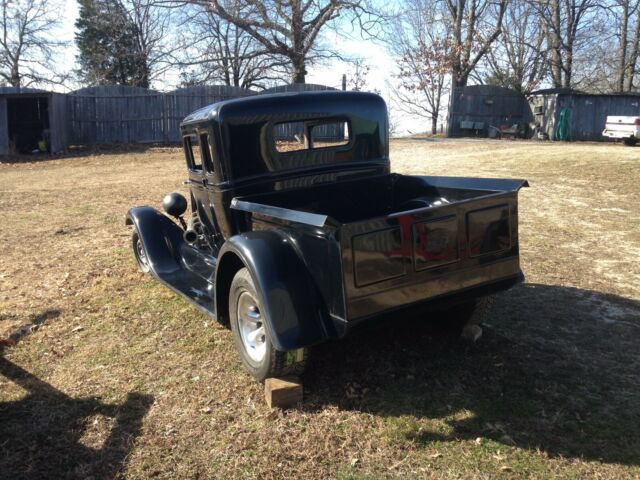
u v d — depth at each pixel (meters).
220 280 3.78
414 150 18.56
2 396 3.49
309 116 4.34
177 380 3.64
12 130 22.64
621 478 2.61
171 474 2.76
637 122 18.44
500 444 2.89
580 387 3.42
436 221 3.16
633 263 6.02
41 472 2.78
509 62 34.09
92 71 39.22
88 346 4.19
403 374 3.62
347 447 2.91
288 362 3.27
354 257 2.93
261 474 2.73
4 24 38.47
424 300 3.21
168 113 23.03
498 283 3.51
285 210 3.16
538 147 17.94
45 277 5.93
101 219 9.10
